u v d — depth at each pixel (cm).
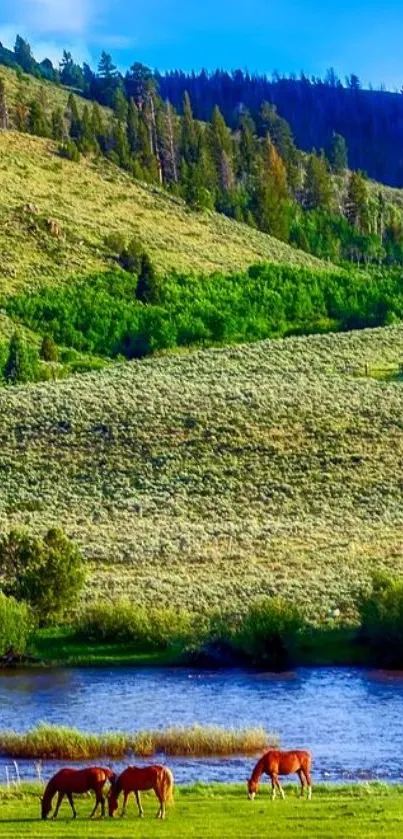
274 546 9462
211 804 3719
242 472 11194
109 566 8931
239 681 6569
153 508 10488
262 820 3438
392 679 6581
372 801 3747
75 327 18112
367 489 10838
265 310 19750
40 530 9706
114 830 3322
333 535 9781
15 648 7106
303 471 11206
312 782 4325
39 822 3459
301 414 12488
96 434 11912
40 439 11812
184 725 5459
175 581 8444
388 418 12438
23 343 15862
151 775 3544
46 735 4875
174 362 15550
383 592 7256
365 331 17400
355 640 7275
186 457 11481
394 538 9681
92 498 10725
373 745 5028
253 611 7150
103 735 4934
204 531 9869
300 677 6662
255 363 15300
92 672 6825
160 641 7338
